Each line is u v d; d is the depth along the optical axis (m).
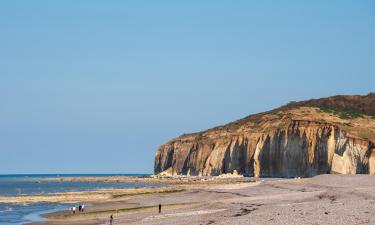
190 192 99.81
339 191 74.69
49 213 76.62
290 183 105.00
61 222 64.88
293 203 65.50
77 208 81.00
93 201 97.44
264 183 108.06
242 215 53.34
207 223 47.94
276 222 42.28
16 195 123.94
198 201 82.88
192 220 52.62
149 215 64.38
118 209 74.38
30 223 64.81
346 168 163.75
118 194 110.31
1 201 99.19
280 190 94.62
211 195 91.31
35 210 82.81
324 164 171.00
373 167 157.12
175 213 63.12
